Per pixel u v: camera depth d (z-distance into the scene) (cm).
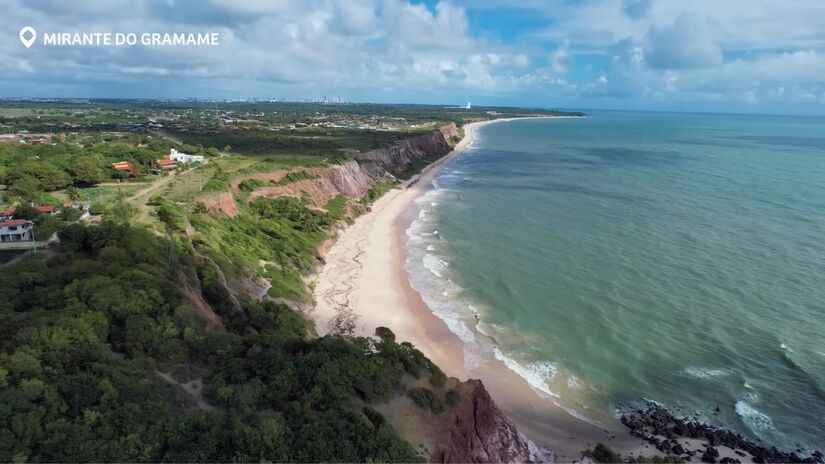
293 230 8294
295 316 5309
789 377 4747
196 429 2977
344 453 2895
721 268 7231
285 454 2819
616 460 3797
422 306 6241
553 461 3812
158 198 7194
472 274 7206
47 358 3206
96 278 4125
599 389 4669
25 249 5278
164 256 5025
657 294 6438
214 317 4712
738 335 5441
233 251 6425
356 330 5606
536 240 8694
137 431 2839
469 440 3594
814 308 5978
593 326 5675
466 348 5312
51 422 2752
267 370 3709
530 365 5006
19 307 3850
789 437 4075
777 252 7812
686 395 4572
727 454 3903
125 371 3338
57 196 7669
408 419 3434
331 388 3466
